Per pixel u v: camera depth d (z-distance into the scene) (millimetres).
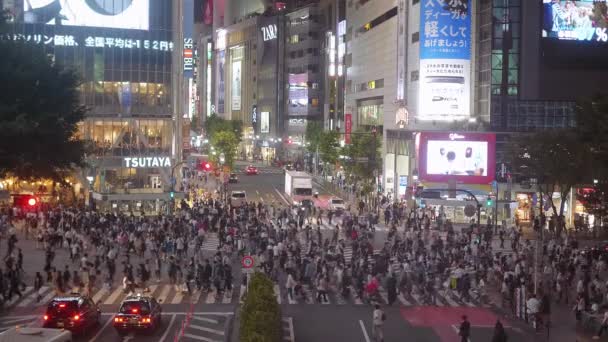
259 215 72125
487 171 82750
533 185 82250
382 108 113938
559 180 69062
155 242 53469
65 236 57531
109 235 55875
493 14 86000
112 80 96375
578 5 86188
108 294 43000
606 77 86938
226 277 43750
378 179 105250
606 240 64750
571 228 71812
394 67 105500
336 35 154750
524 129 86250
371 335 34594
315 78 178375
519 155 72000
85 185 90875
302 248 58938
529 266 48281
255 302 27297
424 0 88938
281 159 178875
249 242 56438
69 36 95000
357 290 44125
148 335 33250
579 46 86438
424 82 89250
